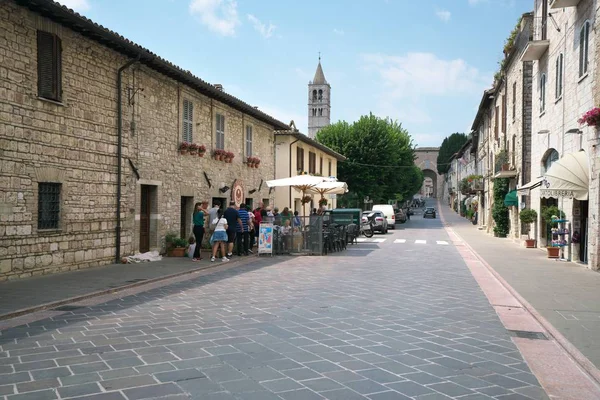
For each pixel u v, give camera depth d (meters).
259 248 17.56
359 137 47.78
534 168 22.41
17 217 10.82
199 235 15.29
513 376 5.01
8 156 10.59
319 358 5.41
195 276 12.16
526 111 24.84
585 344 6.07
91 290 9.51
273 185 20.72
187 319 7.27
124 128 14.46
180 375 4.80
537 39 21.56
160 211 16.38
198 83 17.67
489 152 37.97
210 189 19.86
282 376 4.81
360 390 4.49
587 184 14.03
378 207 39.91
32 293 9.10
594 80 13.84
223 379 4.70
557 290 10.21
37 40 11.36
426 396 4.39
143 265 13.77
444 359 5.51
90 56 13.10
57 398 4.19
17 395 4.25
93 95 13.23
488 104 38.59
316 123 102.31
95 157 13.32
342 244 20.98
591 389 4.70
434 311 8.14
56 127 11.95
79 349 5.66
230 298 9.08
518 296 9.49
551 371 5.21
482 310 8.34
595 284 11.07
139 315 7.54
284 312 7.84
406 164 52.16
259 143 25.33
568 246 16.30
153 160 15.94
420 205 104.56
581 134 15.06
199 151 18.64
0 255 10.43
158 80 16.20
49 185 11.88
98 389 4.40
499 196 30.03
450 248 21.97
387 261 16.12
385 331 6.71
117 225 14.16
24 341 6.01
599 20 13.43
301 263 15.38
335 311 7.97
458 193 78.06
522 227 24.44
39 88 11.43
